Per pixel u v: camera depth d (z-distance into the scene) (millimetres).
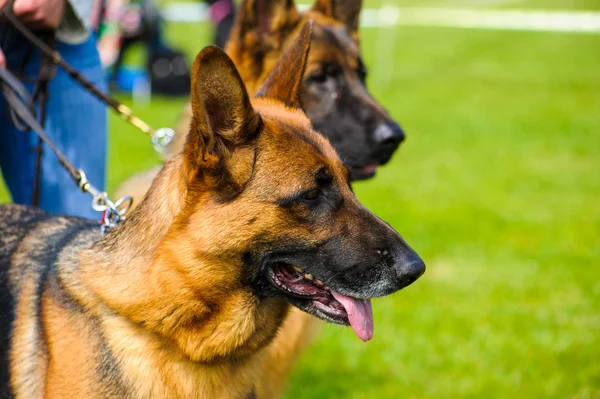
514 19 32719
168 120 11758
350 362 5352
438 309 6137
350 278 3162
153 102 13289
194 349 3141
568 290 6645
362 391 5020
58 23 4117
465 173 10570
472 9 36906
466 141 12531
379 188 9578
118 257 3182
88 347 3062
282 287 3207
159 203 3160
